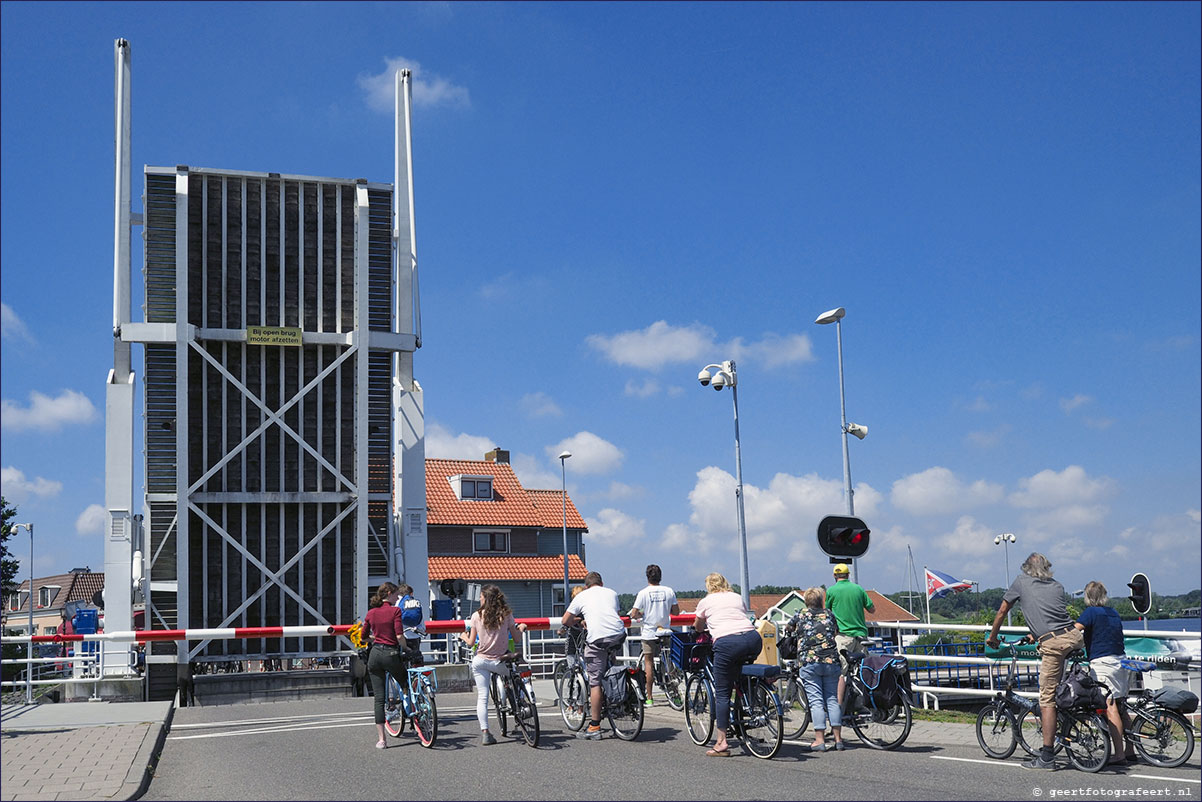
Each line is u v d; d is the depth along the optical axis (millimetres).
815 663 10898
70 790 8828
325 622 22547
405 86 24875
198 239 22016
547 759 10453
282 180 22547
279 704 17969
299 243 22656
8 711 15352
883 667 10750
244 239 22250
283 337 22203
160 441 22359
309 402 22609
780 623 14992
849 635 11477
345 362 23000
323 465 22531
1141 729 9516
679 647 11430
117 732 12617
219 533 21766
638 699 11711
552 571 51438
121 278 21797
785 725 12070
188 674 21359
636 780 9125
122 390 21938
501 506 52719
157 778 10109
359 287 22969
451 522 50406
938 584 49688
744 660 10523
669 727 12922
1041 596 9641
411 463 24312
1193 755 9750
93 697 20203
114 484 21625
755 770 9594
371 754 11195
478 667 11773
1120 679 9297
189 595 21578
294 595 22219
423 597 23953
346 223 23219
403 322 23953
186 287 21594
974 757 10156
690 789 8648
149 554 22375
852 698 11016
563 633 13156
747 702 10508
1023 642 12430
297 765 10531
